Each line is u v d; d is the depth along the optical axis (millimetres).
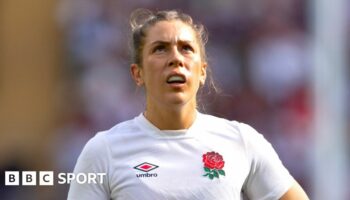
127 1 41531
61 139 40188
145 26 15234
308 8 41344
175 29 14984
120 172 14789
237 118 39812
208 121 15258
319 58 39812
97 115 40250
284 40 41094
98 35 41438
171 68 14797
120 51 40969
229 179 14742
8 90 41938
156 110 15008
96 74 40875
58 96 41281
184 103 14859
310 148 39031
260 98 40219
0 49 42156
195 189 14594
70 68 41531
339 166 38906
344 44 41062
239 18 41625
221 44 41188
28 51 42219
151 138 14969
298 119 39594
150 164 14742
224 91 40125
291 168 38844
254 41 41250
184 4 41531
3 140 41031
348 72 40688
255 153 15133
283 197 15312
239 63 40969
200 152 14859
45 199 36938
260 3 41875
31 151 40688
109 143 15008
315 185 38438
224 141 15055
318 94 39656
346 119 39969
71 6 42031
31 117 41281
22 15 42250
